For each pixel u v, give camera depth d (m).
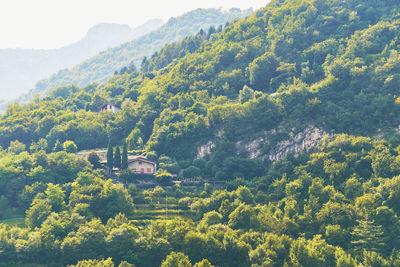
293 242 114.12
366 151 144.75
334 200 128.12
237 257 115.25
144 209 145.00
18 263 117.69
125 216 139.88
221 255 115.69
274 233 122.56
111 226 126.81
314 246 112.19
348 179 135.50
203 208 138.75
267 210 131.38
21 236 122.44
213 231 120.94
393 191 123.12
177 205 147.00
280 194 143.00
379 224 116.44
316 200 129.75
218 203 139.38
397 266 103.69
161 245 117.94
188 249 117.00
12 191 150.12
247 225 126.56
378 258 105.06
